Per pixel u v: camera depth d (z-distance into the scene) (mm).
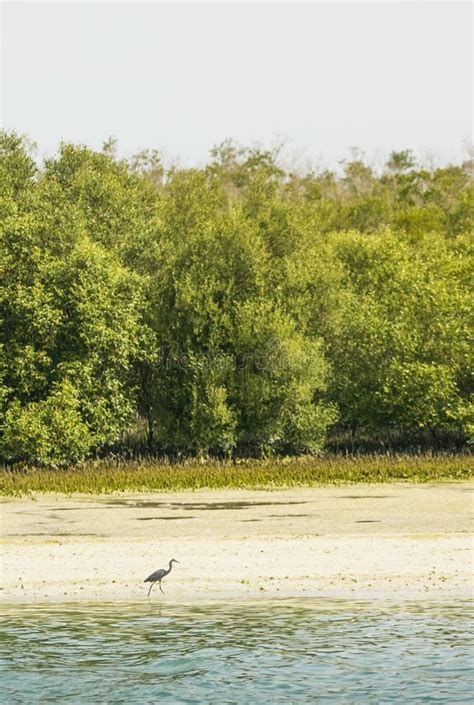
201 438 110938
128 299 112938
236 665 38406
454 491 86125
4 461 108250
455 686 36531
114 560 54281
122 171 150125
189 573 51281
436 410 115250
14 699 35156
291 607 45219
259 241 117125
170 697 35344
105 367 109688
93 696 35438
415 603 45750
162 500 81750
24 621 43156
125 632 41781
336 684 36781
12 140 142875
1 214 116062
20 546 58312
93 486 89562
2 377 106375
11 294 107375
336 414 115562
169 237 130375
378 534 61750
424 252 142250
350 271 139125
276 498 82312
